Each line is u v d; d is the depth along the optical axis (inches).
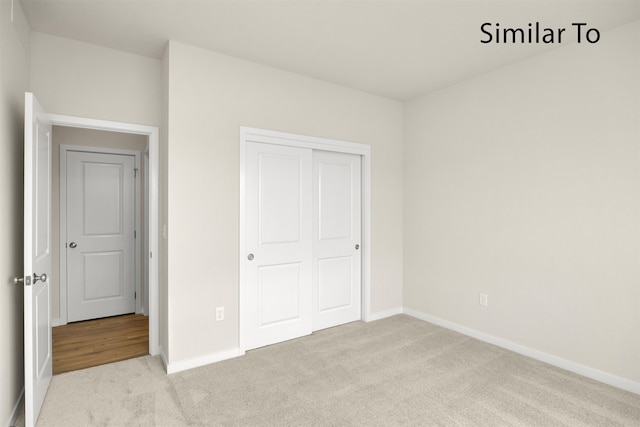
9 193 78.5
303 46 108.7
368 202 150.7
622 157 94.8
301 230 132.9
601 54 98.6
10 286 79.0
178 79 105.3
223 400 88.4
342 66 123.3
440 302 145.4
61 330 140.9
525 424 78.7
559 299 108.0
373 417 81.5
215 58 112.0
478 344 125.5
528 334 115.7
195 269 107.7
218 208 111.8
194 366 107.0
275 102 124.1
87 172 152.9
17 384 84.6
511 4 86.5
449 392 92.5
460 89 136.9
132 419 80.3
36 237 80.5
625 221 94.4
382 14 91.4
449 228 141.4
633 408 85.1
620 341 95.5
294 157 130.5
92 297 154.5
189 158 106.9
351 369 105.7
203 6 87.6
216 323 111.5
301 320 133.3
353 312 151.6
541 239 112.3
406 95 152.9
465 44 107.1
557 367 107.5
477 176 131.0
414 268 156.9
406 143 160.2
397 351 119.3
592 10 88.5
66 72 103.0
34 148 78.5
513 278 119.8
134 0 85.0
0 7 71.5
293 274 131.2
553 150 109.1
